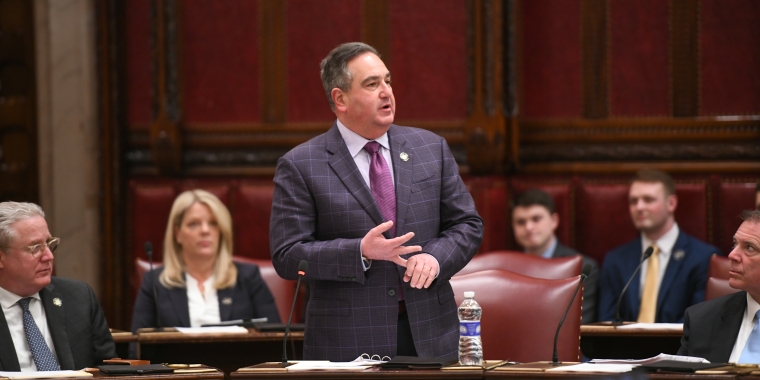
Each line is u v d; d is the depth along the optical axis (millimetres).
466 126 22406
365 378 9875
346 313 11273
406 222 11445
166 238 18062
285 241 11375
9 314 12961
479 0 22281
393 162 11719
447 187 11930
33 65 24188
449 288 11766
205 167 23969
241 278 18109
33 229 12844
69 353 13133
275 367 10367
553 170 22938
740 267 12102
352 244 10797
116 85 23859
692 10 22219
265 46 23641
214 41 23812
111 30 23781
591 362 10641
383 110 11445
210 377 10305
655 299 19031
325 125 23422
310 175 11562
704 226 21875
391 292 11289
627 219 22297
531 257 16250
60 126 23766
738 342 12266
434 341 11281
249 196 23578
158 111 23547
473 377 9719
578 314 13320
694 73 22234
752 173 21844
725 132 22016
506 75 22766
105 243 23734
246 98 23750
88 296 13859
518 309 13484
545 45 22953
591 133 22719
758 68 21891
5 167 24406
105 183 23797
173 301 17562
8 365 12570
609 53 22641
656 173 19547
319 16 23422
